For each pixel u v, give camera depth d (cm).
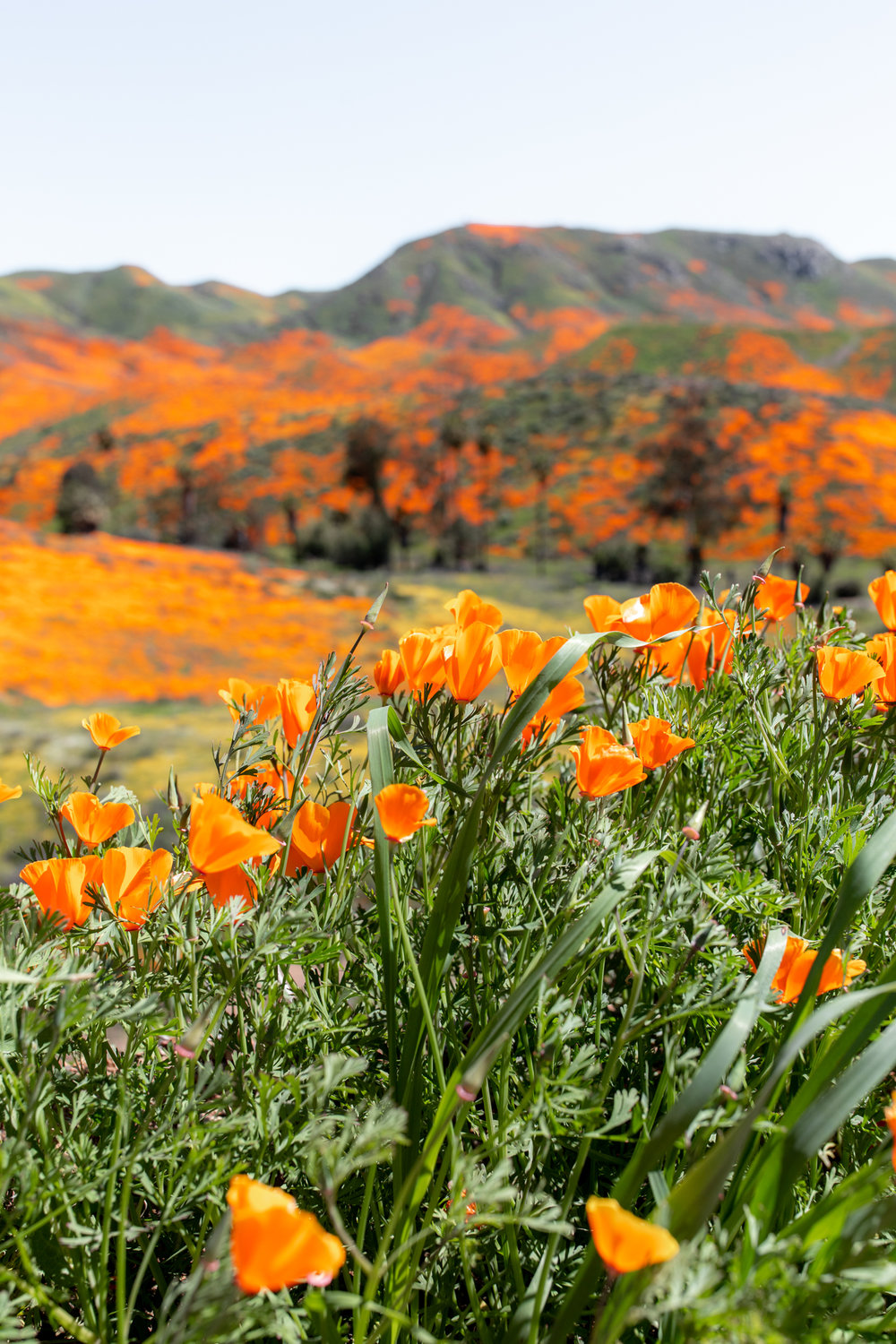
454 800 121
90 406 10912
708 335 11138
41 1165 90
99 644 2705
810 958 97
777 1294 65
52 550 3569
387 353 14638
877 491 5678
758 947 110
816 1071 82
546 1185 109
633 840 114
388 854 96
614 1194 74
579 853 117
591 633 100
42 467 8294
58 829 121
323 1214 101
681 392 7319
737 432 6475
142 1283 106
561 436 7025
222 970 101
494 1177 80
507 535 6116
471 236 19762
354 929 115
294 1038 104
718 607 147
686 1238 69
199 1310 70
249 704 137
